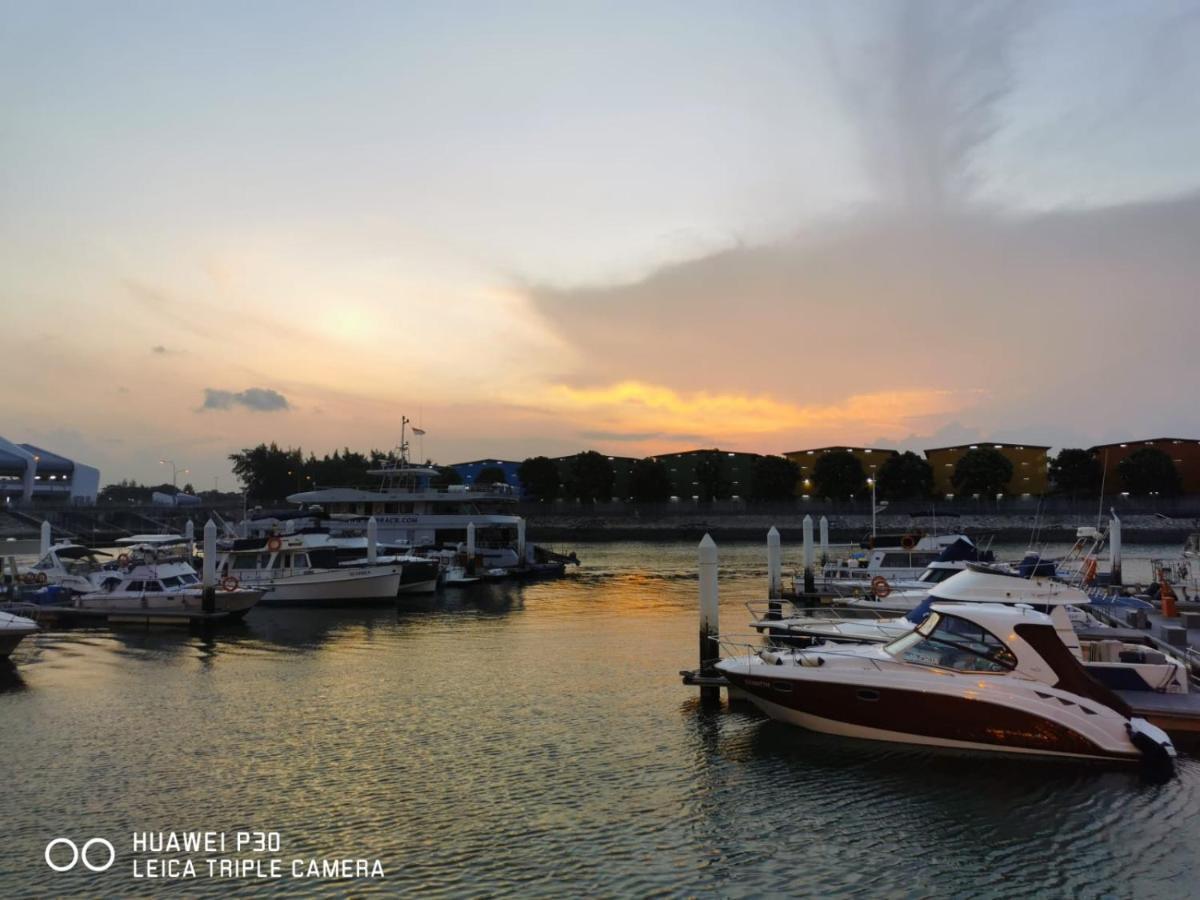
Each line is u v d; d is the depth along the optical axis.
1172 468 119.50
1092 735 16.58
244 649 30.97
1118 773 16.22
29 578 43.22
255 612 41.81
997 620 17.73
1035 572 37.16
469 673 26.06
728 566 70.31
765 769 16.73
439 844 13.56
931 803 15.05
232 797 15.56
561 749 18.16
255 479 161.12
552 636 33.50
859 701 18.00
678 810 14.85
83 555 65.00
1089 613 29.36
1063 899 11.93
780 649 20.86
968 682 17.31
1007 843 13.56
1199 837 13.72
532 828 14.13
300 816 14.69
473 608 43.19
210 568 36.78
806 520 41.56
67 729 20.03
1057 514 113.94
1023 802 15.05
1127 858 13.08
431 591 49.94
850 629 22.58
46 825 14.43
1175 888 12.20
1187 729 17.81
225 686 24.53
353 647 31.17
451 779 16.38
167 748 18.48
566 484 145.50
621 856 13.12
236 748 18.42
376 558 48.28
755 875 12.53
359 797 15.51
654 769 16.86
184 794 15.73
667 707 21.50
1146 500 113.88
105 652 30.50
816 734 18.61
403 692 23.52
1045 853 13.23
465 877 12.48
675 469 154.50
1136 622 28.16
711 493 143.62
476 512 64.19
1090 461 124.88
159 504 125.25
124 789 16.02
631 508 135.12
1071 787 15.65
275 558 45.31
